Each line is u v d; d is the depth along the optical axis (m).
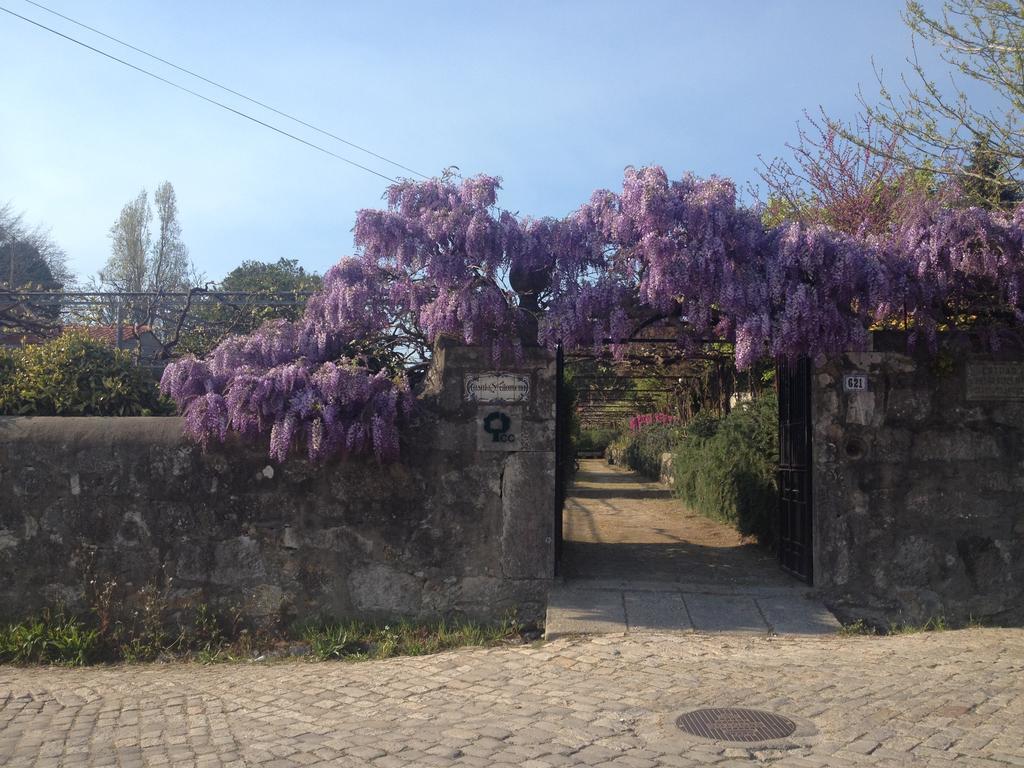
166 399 10.04
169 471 8.56
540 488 8.45
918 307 8.34
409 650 7.91
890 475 8.52
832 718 5.68
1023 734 5.39
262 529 8.50
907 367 8.57
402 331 9.32
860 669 6.71
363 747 5.35
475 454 8.48
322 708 6.23
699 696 6.12
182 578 8.48
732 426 13.23
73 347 9.79
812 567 8.51
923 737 5.34
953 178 10.16
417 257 8.53
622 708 5.93
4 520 8.59
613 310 8.44
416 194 8.87
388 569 8.45
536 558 8.41
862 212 12.34
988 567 8.46
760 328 7.98
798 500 8.91
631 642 7.48
